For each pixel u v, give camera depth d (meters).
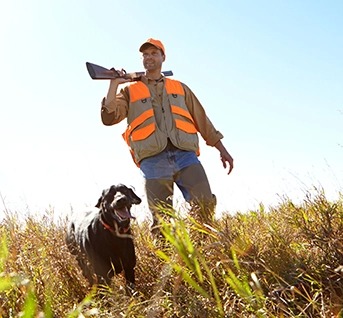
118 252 4.14
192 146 5.15
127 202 4.09
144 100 5.16
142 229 4.79
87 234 4.37
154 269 4.06
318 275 3.11
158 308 2.58
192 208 4.24
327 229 3.46
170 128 5.10
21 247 3.84
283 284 3.07
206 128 5.54
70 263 4.04
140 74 5.30
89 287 3.91
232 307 2.64
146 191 5.01
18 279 1.58
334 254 3.27
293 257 3.35
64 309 3.11
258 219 4.18
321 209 3.58
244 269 3.00
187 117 5.25
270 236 3.68
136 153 5.12
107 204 4.23
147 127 5.07
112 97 4.99
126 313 2.55
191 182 5.02
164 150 5.08
